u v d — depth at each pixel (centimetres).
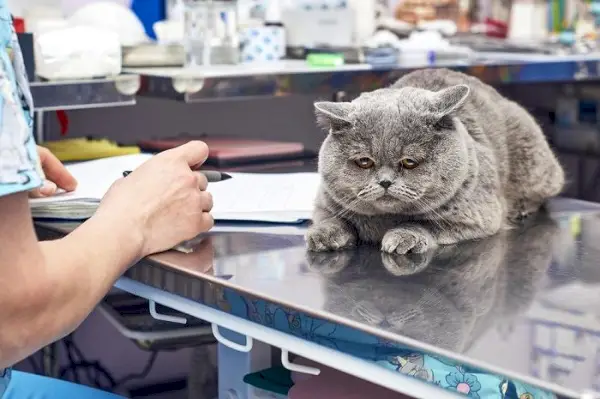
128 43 188
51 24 182
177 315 110
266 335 84
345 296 83
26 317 76
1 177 70
